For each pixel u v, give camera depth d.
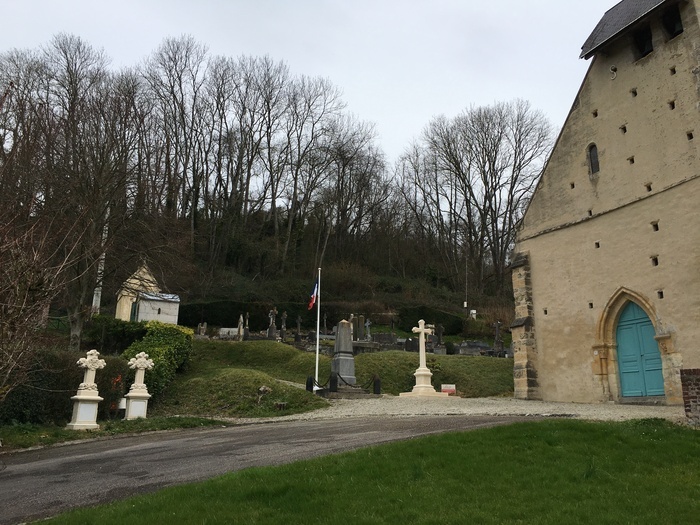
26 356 9.09
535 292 21.62
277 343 30.92
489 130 59.06
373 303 47.62
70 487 7.87
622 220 18.97
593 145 20.50
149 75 52.31
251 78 57.47
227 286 47.97
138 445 11.81
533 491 6.61
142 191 26.03
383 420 14.08
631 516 5.80
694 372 10.90
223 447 10.71
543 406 17.22
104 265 24.70
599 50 20.44
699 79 17.23
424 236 65.31
